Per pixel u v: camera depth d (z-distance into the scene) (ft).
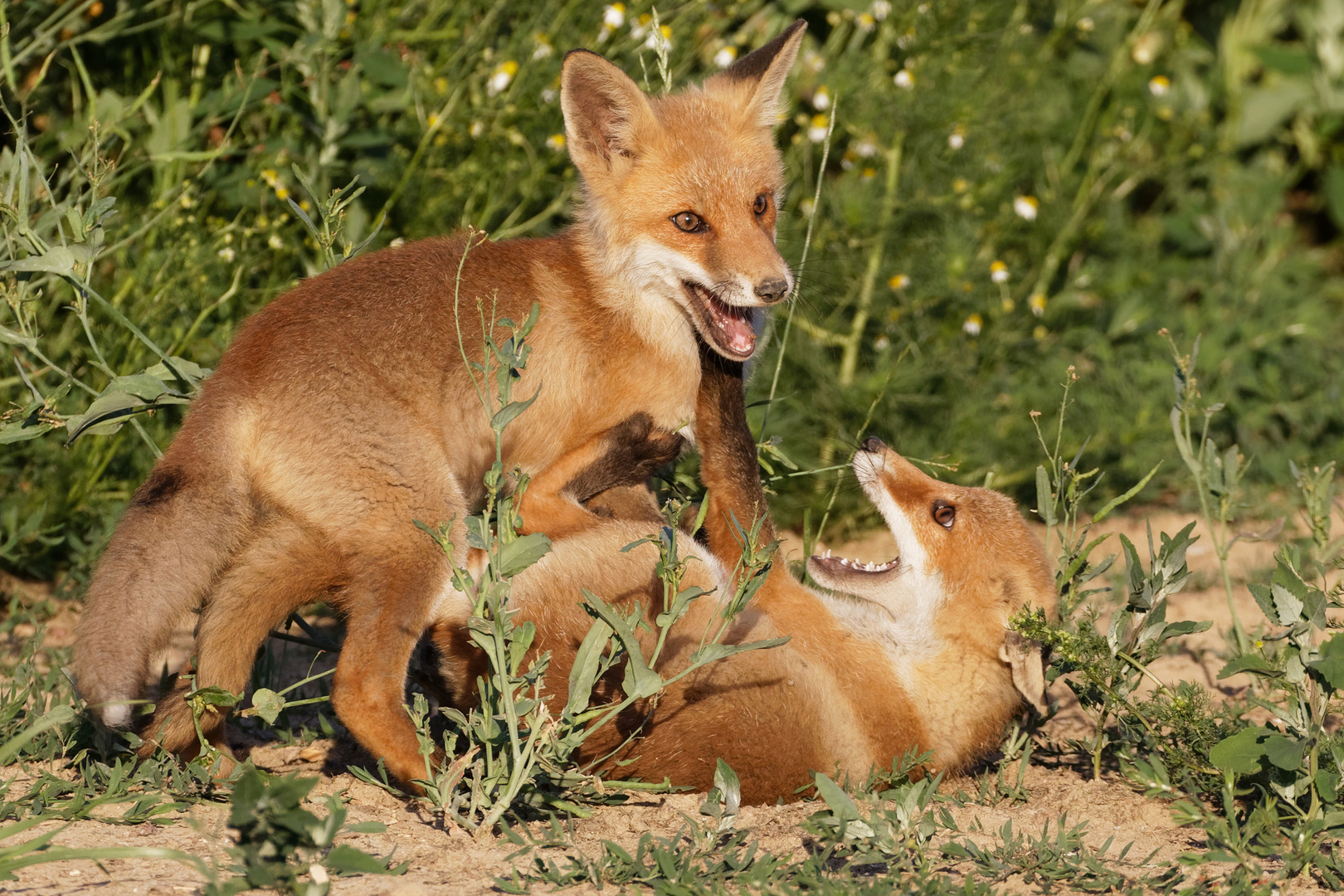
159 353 27.02
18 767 24.70
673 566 22.44
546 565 26.81
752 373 33.76
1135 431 46.78
